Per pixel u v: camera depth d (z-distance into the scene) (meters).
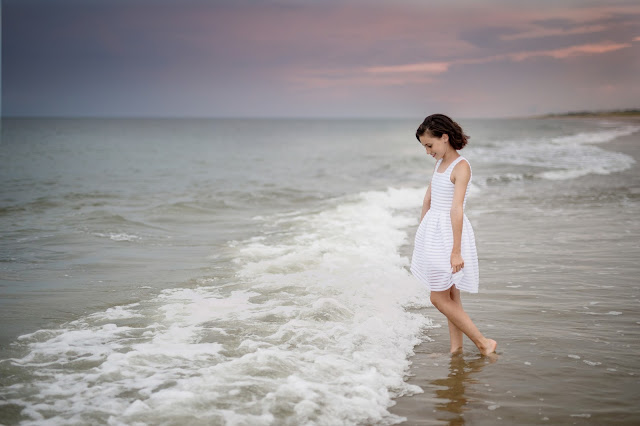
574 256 6.75
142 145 43.12
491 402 3.05
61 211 10.27
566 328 4.28
